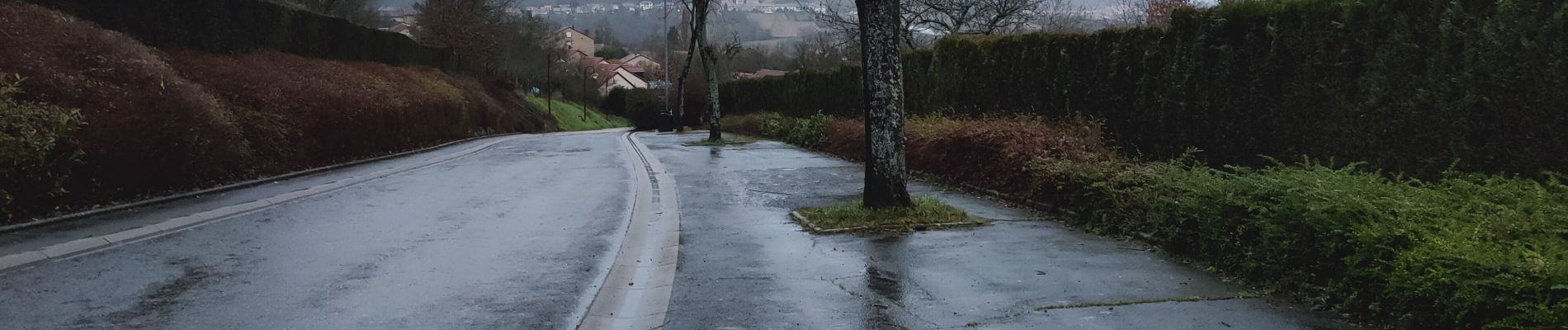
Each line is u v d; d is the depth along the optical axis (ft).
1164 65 36.50
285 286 22.95
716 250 27.45
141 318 19.47
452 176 57.41
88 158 38.78
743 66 246.06
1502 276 14.49
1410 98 24.29
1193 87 34.35
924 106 64.59
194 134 46.01
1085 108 42.75
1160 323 17.97
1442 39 23.22
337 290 22.54
